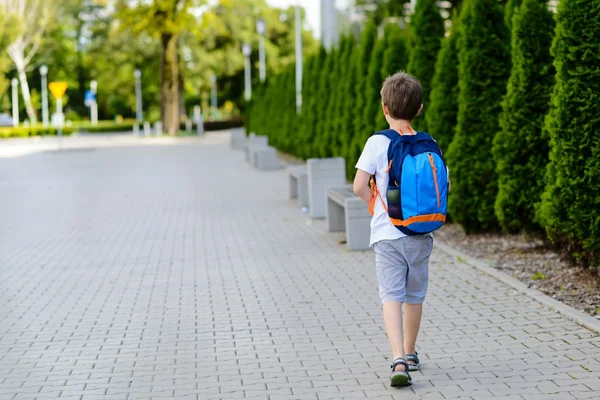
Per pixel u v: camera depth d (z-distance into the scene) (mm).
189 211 17891
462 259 11250
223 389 6254
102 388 6367
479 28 13070
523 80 11844
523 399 5828
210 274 10875
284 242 13422
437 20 15820
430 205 5883
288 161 34344
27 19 86812
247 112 55625
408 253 6043
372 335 7684
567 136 9727
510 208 12180
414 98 6098
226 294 9648
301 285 10055
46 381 6570
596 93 9461
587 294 9000
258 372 6664
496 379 6281
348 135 21953
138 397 6133
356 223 12414
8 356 7297
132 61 100250
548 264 10773
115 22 101062
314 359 6973
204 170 29984
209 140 58875
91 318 8633
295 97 36438
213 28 89625
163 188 23312
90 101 78562
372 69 19047
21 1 85062
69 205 19453
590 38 9477
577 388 6020
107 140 61312
